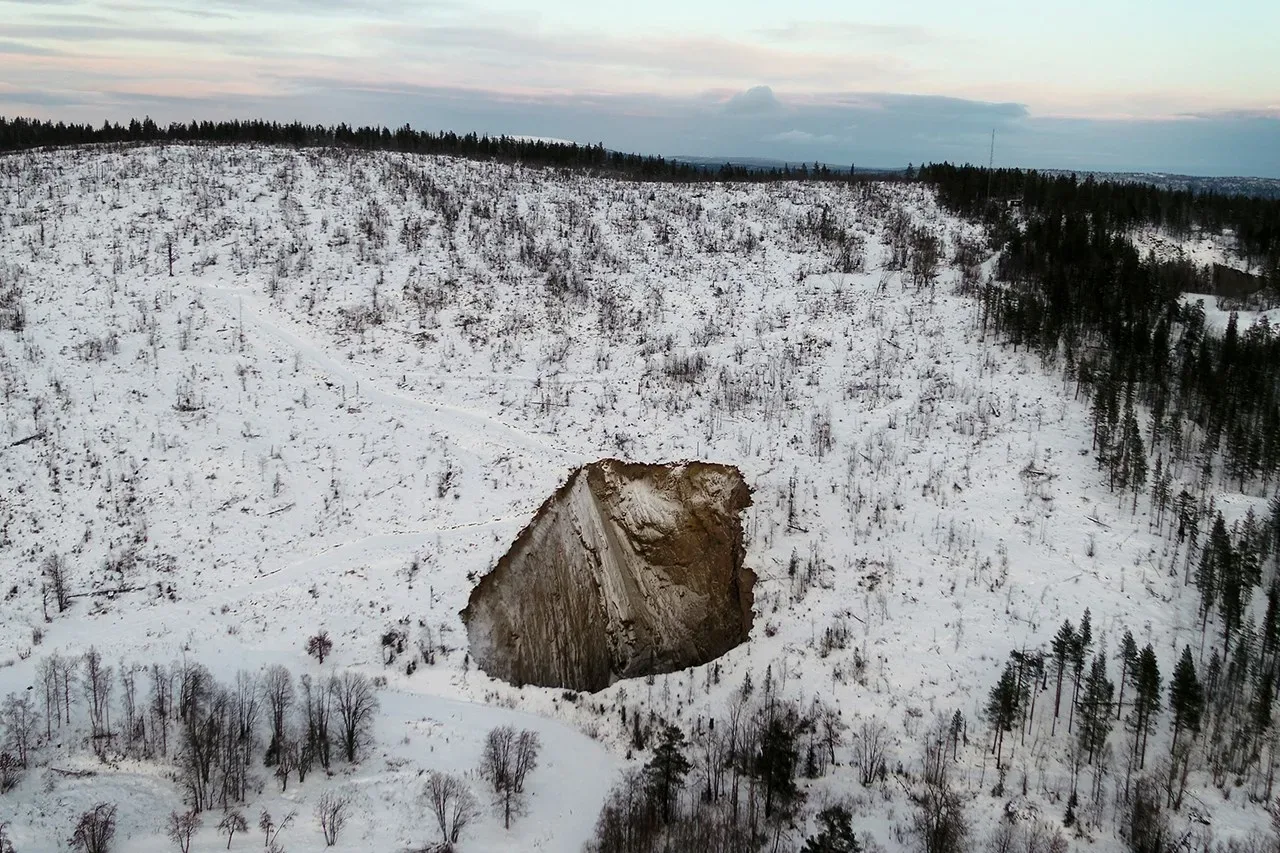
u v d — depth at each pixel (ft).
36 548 191.52
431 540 197.67
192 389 235.81
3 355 239.91
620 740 161.58
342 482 214.69
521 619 180.86
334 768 147.95
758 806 145.69
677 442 228.02
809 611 185.98
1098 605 178.19
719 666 177.88
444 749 152.56
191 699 147.43
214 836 133.59
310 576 189.16
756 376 259.39
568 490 196.13
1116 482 206.59
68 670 153.48
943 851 131.34
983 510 203.82
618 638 179.83
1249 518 190.19
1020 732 158.92
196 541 196.95
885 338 275.59
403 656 173.17
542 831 139.33
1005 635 174.70
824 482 215.51
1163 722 157.48
